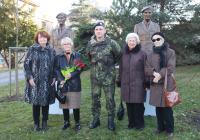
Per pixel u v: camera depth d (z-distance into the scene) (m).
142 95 6.75
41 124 7.63
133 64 6.71
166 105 6.27
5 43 34.00
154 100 6.41
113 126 6.95
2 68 34.50
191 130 6.90
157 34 6.45
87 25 14.93
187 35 15.72
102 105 8.81
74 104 7.00
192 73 14.66
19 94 11.59
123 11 14.82
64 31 8.61
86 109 8.56
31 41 34.56
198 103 8.91
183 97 9.58
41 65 6.99
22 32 34.16
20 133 7.16
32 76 7.01
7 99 10.74
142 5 14.75
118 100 9.34
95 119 7.14
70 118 7.96
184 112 8.09
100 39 6.79
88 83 12.98
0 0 33.28
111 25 14.66
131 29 14.36
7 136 7.00
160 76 6.29
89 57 6.96
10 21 33.44
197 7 15.74
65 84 6.98
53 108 8.38
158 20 15.09
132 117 6.97
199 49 16.77
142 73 6.74
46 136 6.87
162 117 6.64
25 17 34.97
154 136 6.57
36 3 44.19
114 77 6.87
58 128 7.32
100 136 6.70
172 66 6.31
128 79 6.77
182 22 16.00
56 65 7.09
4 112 8.92
